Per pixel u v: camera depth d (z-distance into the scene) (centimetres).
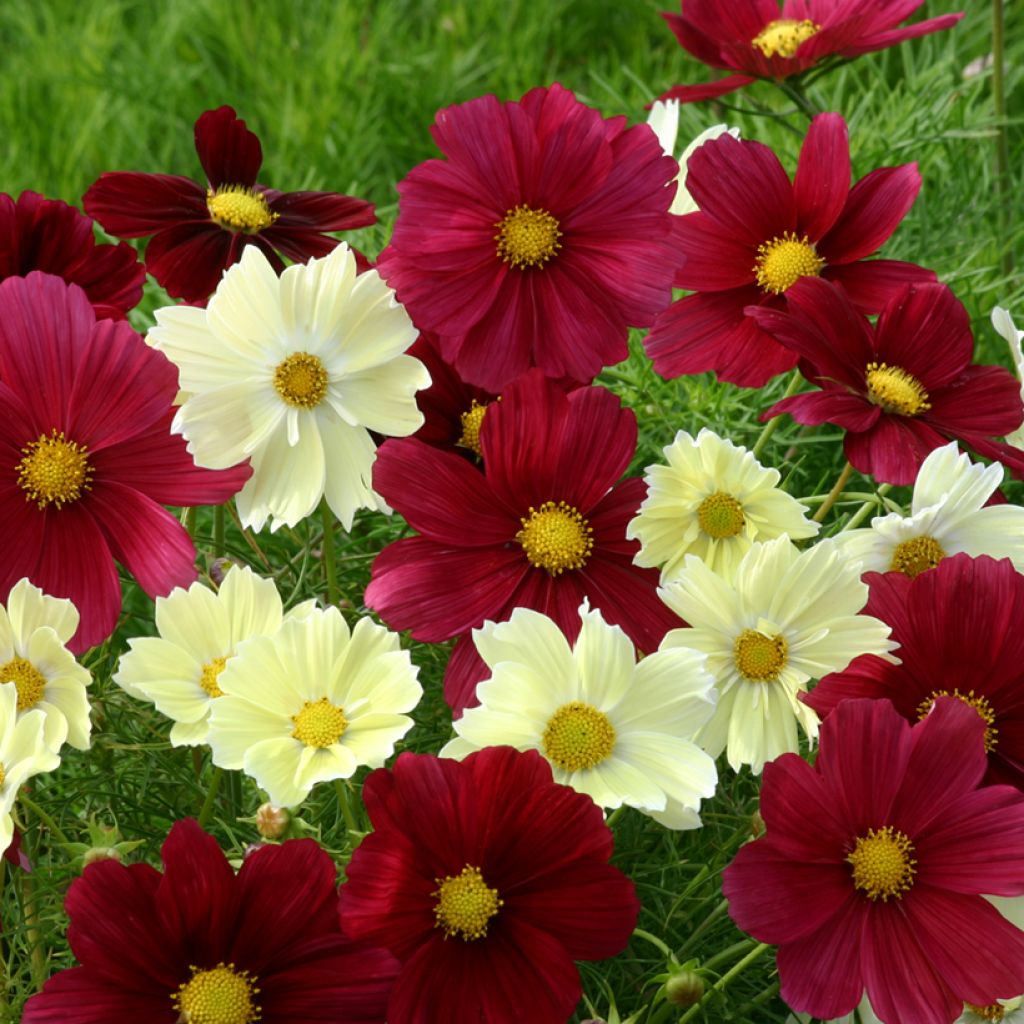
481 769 66
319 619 69
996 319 79
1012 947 66
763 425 96
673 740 68
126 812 80
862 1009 70
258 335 72
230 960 67
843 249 81
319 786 76
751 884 66
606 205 74
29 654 70
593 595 72
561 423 71
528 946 66
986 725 68
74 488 72
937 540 74
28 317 72
